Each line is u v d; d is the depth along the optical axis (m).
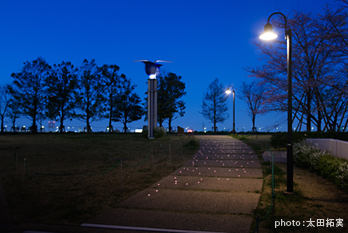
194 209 6.59
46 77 37.81
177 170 11.59
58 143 21.56
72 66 39.22
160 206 6.85
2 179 9.72
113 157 15.21
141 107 45.66
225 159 14.36
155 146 20.61
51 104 38.41
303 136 15.49
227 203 7.01
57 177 10.19
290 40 7.84
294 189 8.20
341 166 8.51
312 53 17.38
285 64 18.23
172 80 47.25
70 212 6.42
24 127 43.16
